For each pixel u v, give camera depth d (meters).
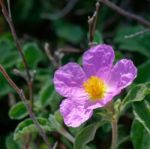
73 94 0.36
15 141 0.45
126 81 0.34
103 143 0.45
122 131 0.43
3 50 0.51
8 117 0.50
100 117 0.42
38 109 0.45
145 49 0.49
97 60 0.36
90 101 0.35
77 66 0.36
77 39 0.55
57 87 0.36
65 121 0.35
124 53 0.51
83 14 0.57
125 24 0.55
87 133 0.36
